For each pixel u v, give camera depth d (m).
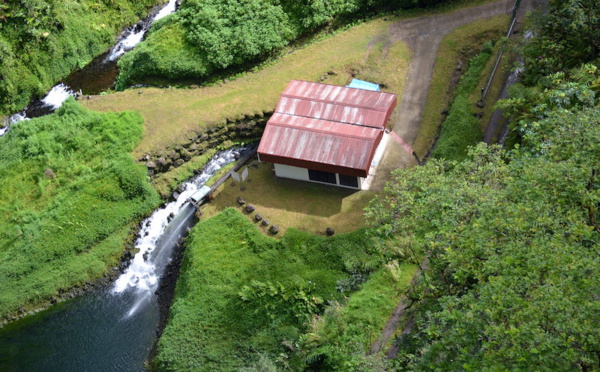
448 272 37.47
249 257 48.75
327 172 51.31
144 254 52.09
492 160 37.62
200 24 64.19
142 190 54.28
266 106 58.66
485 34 61.75
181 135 57.34
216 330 45.19
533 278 26.86
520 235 29.23
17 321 49.09
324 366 40.88
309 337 41.47
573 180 29.88
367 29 64.69
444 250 34.59
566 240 28.17
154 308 48.78
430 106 57.12
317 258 47.62
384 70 60.53
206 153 57.62
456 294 33.78
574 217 28.38
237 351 43.84
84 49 67.50
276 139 51.34
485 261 30.67
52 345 47.09
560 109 34.41
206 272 48.06
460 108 54.59
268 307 45.25
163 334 45.72
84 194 53.69
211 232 50.69
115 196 53.84
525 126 38.88
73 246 51.72
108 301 49.72
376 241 43.28
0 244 51.91
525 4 63.78
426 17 64.81
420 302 38.66
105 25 69.19
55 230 52.03
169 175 55.81
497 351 25.84
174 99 60.97
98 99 62.00
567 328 24.39
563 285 25.64
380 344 40.47
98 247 52.22
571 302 24.92
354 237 47.94
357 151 49.38
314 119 52.50
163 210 54.41
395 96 53.66
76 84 65.38
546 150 33.62
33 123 57.97
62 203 53.38
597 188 30.69
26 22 64.38
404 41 62.81
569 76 44.12
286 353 43.03
